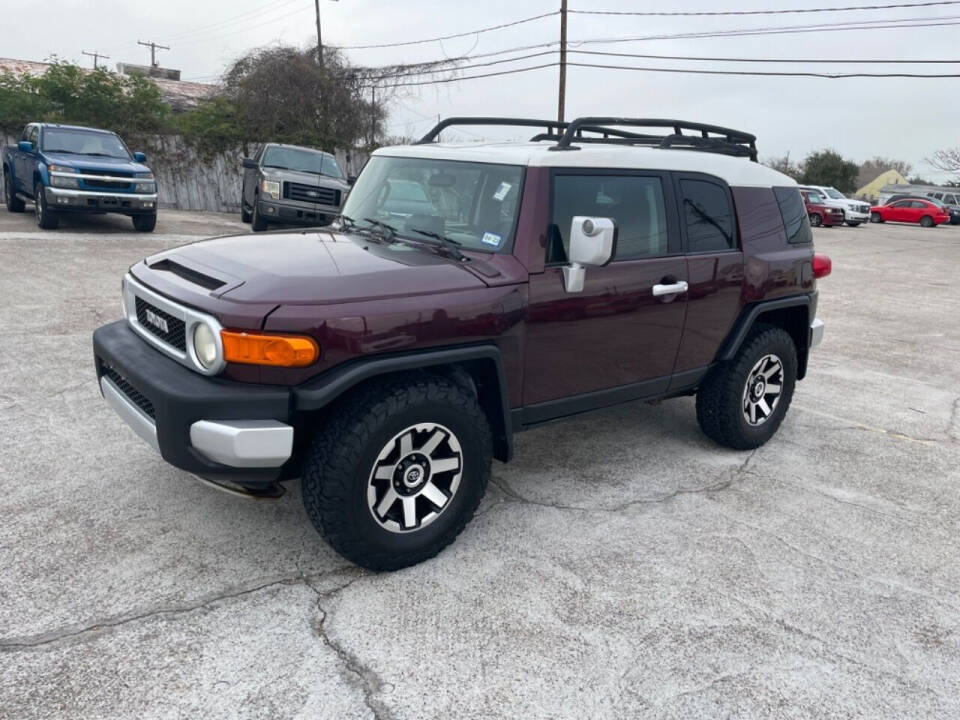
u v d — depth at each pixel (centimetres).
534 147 392
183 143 2116
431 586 323
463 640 289
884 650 298
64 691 251
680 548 367
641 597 323
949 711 267
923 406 625
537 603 315
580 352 380
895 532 396
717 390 469
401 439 315
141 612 294
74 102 1955
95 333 371
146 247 1209
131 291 356
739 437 482
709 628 305
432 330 316
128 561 328
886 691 275
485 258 353
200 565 328
